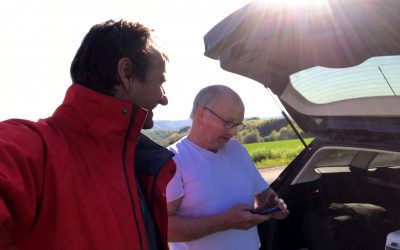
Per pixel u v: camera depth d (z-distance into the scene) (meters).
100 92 1.04
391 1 1.35
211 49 1.97
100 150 0.99
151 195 1.27
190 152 1.86
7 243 0.80
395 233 1.71
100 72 1.02
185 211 1.82
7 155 0.78
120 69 1.03
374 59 1.70
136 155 1.30
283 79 2.01
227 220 1.72
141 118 1.05
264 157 17.58
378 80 1.85
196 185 1.81
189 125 1.98
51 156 0.87
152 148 1.34
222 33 1.91
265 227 2.47
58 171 0.87
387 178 2.35
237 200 1.88
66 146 0.92
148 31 1.11
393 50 1.42
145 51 1.07
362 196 2.46
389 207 2.32
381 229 2.19
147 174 1.28
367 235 2.20
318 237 2.39
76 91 0.99
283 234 2.52
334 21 1.47
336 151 2.41
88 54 1.02
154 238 1.24
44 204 0.85
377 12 1.37
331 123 2.37
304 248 2.54
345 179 2.55
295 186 2.61
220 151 1.95
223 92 1.82
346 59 1.54
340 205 2.47
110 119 1.00
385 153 2.19
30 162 0.82
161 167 1.29
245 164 2.03
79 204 0.89
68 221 0.87
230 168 1.92
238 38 1.81
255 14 1.72
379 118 2.06
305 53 1.65
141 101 1.11
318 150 2.49
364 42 1.45
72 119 0.98
